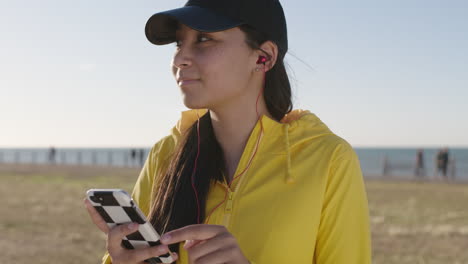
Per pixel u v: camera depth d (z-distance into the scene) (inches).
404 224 483.2
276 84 68.3
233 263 52.1
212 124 69.0
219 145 67.9
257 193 62.4
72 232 426.0
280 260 59.2
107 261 68.1
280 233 59.7
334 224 61.4
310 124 67.2
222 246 52.0
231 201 62.9
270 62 66.1
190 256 52.9
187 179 65.6
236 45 62.7
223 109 65.8
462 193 822.5
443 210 594.2
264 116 65.7
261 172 63.7
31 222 475.2
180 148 68.7
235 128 66.9
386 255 350.3
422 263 327.6
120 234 53.9
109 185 968.9
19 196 719.1
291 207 60.6
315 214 60.7
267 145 65.6
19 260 325.1
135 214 53.3
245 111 66.5
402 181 1149.7
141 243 56.6
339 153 63.7
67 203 633.6
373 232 439.2
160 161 74.7
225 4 62.4
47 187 900.6
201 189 64.7
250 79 66.1
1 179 1123.3
